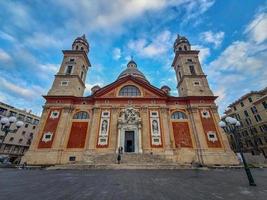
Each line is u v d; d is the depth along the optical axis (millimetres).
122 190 8039
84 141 30734
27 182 10508
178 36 47625
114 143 30406
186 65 40688
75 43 44281
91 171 17859
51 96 34000
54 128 31188
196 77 38656
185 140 31281
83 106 34625
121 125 32156
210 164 27797
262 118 44125
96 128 31641
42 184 9734
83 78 42812
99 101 34719
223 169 20797
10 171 18172
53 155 28609
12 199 6352
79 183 10094
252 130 46875
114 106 34219
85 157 28516
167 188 8547
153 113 33688
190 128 32625
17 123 13875
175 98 35750
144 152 29625
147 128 31984
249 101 48406
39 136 30438
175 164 23109
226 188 8547
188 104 35062
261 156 30625
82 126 32344
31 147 29250
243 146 49375
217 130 31734
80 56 40875
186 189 8297
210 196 6863
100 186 9086
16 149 51812
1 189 8266
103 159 26266
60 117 32312
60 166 21906
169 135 31219
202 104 34469
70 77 37594
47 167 22516
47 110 32969
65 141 30531
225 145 30188
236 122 11391
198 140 30719
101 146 30000
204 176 13594
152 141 30719
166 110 33812
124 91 37000
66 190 8031
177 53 42531
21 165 25062
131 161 25719
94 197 6723
